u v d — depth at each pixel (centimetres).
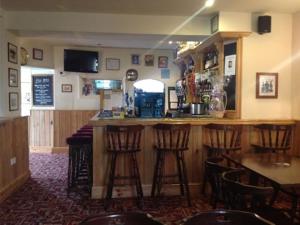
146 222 144
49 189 469
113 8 460
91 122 419
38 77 815
